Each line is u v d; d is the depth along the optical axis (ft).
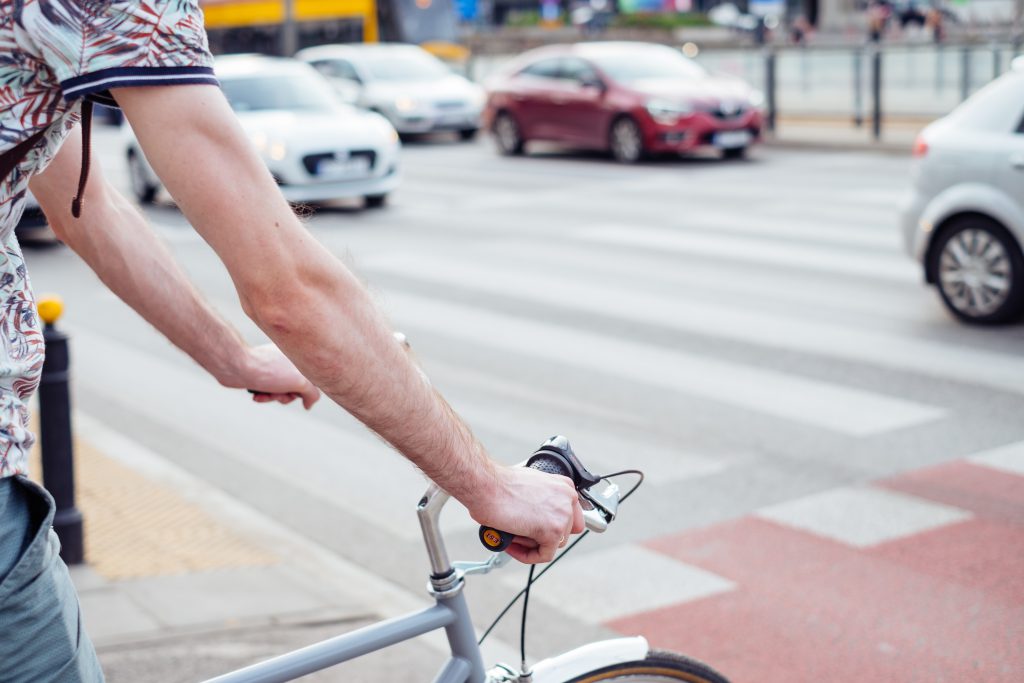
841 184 50.75
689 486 18.16
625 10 193.36
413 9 108.37
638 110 61.72
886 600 14.34
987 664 12.83
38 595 5.10
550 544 5.53
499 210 48.37
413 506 18.08
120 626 13.60
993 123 26.53
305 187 48.24
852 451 19.38
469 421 21.42
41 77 4.75
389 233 43.57
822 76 70.03
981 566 15.14
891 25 128.06
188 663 12.73
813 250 36.24
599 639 13.76
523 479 5.51
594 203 49.06
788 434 20.26
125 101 4.63
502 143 70.03
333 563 15.75
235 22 109.60
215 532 16.76
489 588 15.23
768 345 25.89
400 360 4.97
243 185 4.68
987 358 24.26
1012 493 17.44
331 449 20.77
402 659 12.91
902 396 22.07
